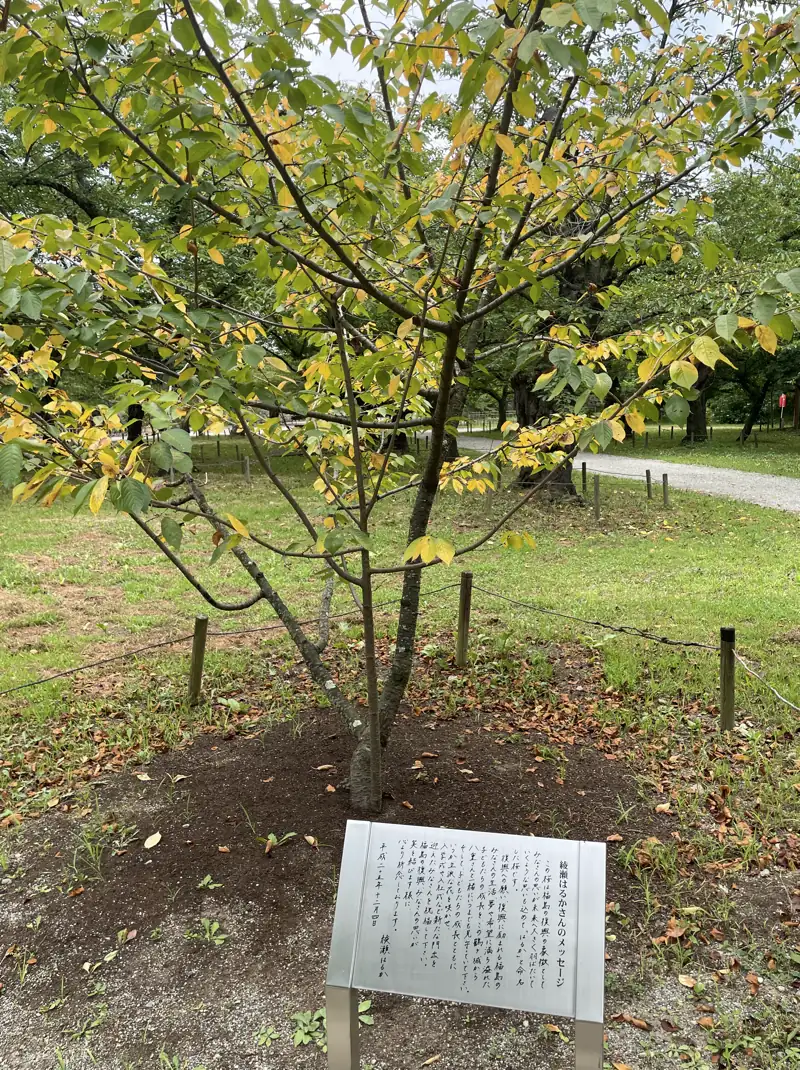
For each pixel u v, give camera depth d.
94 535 11.38
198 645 5.25
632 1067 2.48
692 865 3.49
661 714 5.00
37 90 2.22
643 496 15.45
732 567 9.23
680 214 3.17
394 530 11.83
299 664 6.13
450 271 3.57
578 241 3.26
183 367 2.79
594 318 11.47
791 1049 2.51
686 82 2.80
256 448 3.01
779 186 15.30
